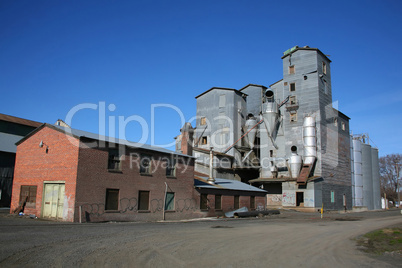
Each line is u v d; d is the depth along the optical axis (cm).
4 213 2470
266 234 1562
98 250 970
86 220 2039
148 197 2509
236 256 960
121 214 2272
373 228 2005
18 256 860
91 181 2105
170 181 2708
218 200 3177
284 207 4406
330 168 4562
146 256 910
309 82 4609
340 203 4675
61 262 815
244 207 3297
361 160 5603
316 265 880
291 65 4825
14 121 3816
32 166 2316
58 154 2162
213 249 1062
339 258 995
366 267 872
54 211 2100
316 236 1544
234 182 3847
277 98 5150
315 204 4178
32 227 1511
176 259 890
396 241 1402
